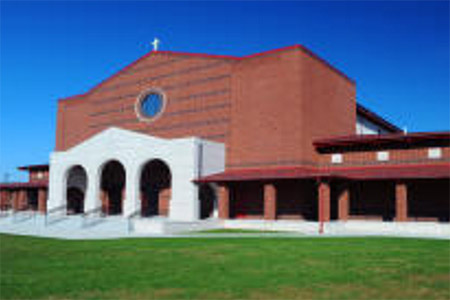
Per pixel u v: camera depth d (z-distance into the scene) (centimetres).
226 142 3750
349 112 4212
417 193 3253
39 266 1527
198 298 1048
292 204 3431
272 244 2077
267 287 1145
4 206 5222
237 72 3772
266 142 3541
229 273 1330
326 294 1075
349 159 3478
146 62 4409
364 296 1056
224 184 3419
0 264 1578
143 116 4341
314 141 3544
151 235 2758
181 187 3462
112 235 2797
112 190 4456
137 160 3725
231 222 3331
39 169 5459
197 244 2116
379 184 3400
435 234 2739
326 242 2156
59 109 5200
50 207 4266
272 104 3553
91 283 1226
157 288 1152
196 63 4034
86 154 4075
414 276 1265
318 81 3694
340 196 3142
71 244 2233
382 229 3025
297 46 3488
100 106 4738
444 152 3119
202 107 3934
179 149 3512
